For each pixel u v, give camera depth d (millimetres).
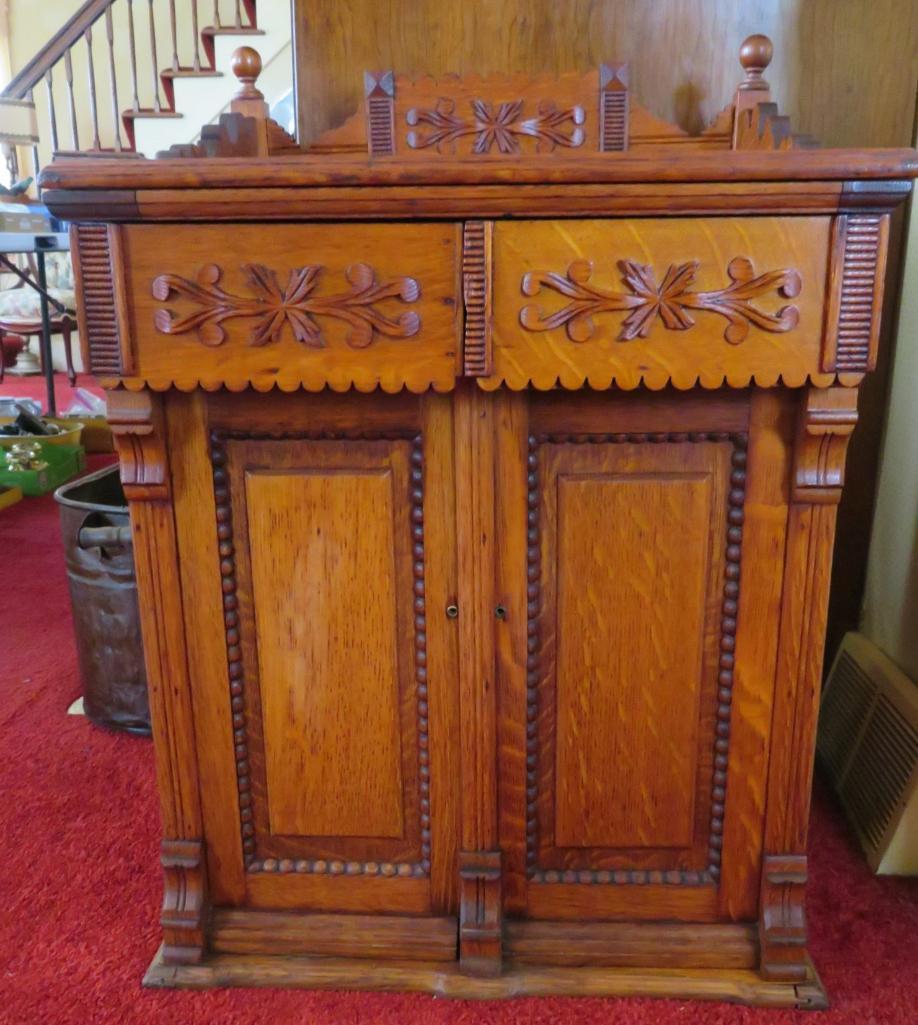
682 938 1248
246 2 5172
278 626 1188
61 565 3117
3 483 3924
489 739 1193
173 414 1119
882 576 1782
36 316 6551
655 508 1127
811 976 1227
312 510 1146
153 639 1192
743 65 1415
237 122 1363
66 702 2150
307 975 1244
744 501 1113
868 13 1564
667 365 1021
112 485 2156
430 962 1260
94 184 978
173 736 1223
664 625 1166
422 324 1025
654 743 1207
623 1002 1212
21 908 1423
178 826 1257
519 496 1119
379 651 1189
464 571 1142
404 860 1270
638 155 959
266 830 1271
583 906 1261
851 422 1043
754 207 971
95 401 5680
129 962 1302
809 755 1181
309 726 1224
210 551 1162
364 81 1516
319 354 1037
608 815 1236
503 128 1489
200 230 1009
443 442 1111
